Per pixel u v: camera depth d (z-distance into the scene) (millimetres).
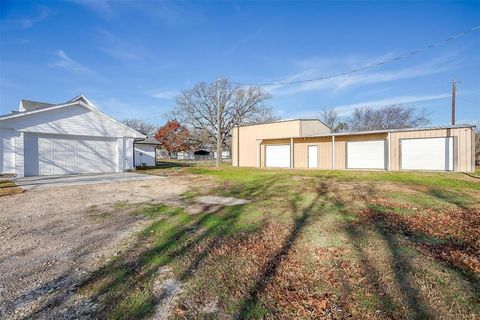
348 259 3523
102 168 16516
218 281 2990
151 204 7047
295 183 11273
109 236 4512
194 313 2420
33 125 13922
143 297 2676
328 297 2672
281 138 23109
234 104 35844
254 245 4047
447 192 8758
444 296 2643
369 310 2443
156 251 3836
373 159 18969
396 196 8008
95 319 2336
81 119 15570
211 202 7270
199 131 37125
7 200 7672
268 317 2371
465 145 15461
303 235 4473
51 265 3418
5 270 3285
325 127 25000
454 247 3943
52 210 6422
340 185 10539
